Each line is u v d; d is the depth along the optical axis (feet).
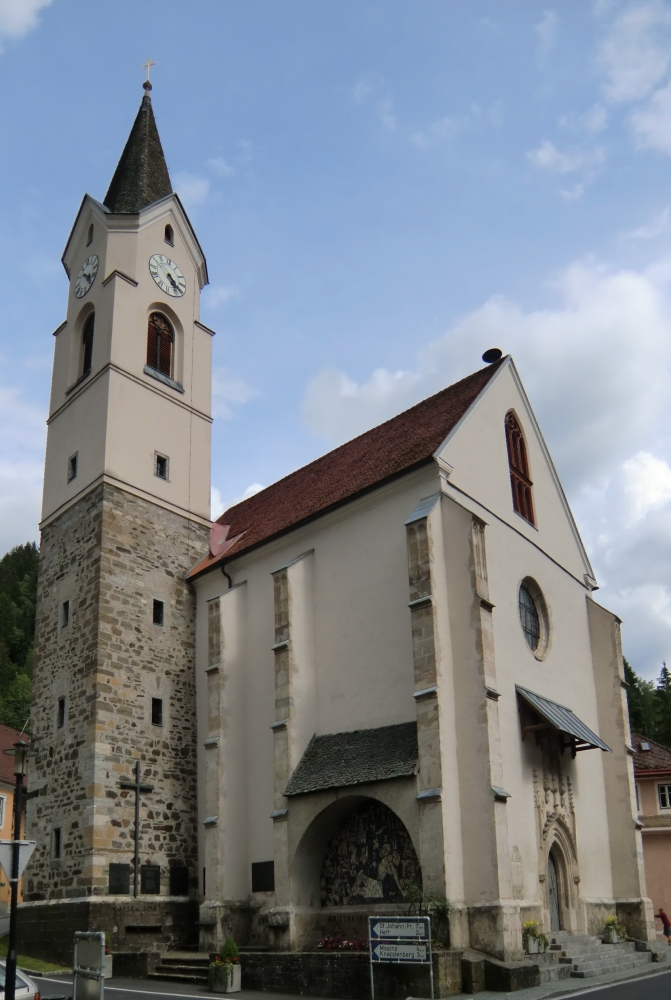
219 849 93.30
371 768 81.56
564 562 112.88
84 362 125.39
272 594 103.65
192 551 118.11
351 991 70.23
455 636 83.30
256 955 76.74
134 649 105.70
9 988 51.19
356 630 92.12
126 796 98.48
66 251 133.18
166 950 95.30
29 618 309.63
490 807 76.02
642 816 146.20
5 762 175.63
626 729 109.19
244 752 99.71
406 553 89.81
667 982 74.18
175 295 128.67
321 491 110.32
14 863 55.62
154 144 140.77
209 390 129.70
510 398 108.58
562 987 70.69
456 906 73.61
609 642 113.09
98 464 112.16
